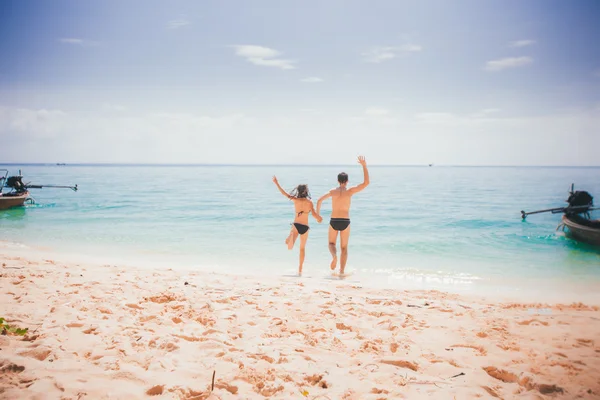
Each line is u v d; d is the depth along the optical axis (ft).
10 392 7.97
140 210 56.75
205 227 42.57
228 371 9.56
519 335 12.51
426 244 33.88
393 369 9.95
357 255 29.84
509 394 8.79
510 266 26.35
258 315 14.26
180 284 18.92
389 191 98.68
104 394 8.14
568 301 18.01
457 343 11.81
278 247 32.83
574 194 39.65
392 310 15.28
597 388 9.00
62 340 10.84
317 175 240.53
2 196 57.06
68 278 18.98
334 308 15.37
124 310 14.14
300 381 9.24
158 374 9.20
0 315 12.68
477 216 51.49
